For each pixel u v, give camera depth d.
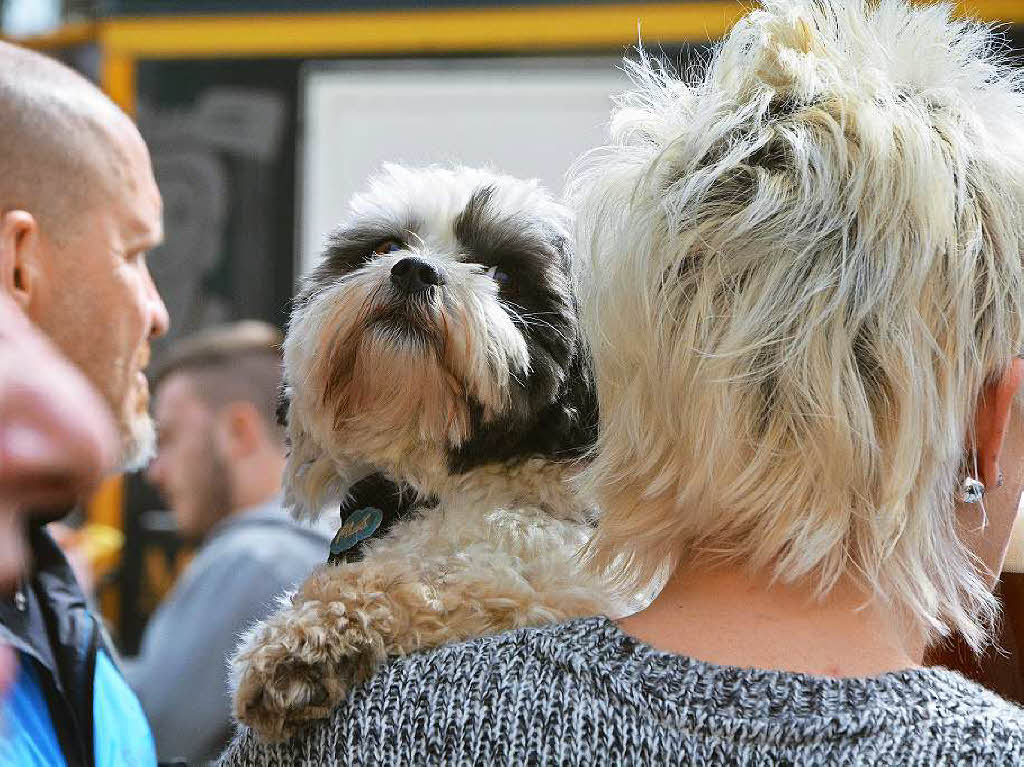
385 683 1.63
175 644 4.63
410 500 2.90
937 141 1.61
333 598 2.26
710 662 1.53
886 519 1.51
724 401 1.54
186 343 6.00
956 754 1.44
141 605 6.84
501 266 2.97
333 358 2.85
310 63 6.81
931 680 1.53
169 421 5.57
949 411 1.56
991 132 1.70
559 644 1.58
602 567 1.74
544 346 2.87
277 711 1.89
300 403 2.99
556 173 6.39
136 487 6.92
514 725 1.51
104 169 2.25
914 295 1.54
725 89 1.74
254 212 6.82
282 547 4.71
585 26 6.46
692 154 1.68
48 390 0.65
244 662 2.16
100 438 0.66
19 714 1.84
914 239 1.55
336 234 3.28
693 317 1.58
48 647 2.13
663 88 1.97
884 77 1.68
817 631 1.57
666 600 1.65
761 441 1.54
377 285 2.80
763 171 1.62
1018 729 1.47
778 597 1.59
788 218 1.57
